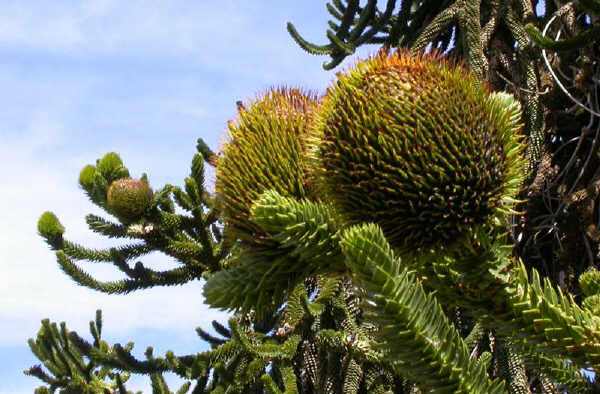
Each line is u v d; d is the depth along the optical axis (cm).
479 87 88
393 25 212
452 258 86
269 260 93
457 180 84
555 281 166
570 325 83
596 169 169
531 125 166
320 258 87
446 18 183
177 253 151
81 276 151
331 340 137
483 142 85
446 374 80
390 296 79
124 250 152
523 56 174
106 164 157
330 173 86
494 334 144
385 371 146
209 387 155
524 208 165
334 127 86
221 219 98
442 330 80
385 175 84
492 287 86
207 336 170
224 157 97
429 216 84
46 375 184
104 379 197
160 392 152
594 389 90
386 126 84
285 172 94
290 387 144
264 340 156
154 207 150
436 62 89
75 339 156
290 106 97
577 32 169
